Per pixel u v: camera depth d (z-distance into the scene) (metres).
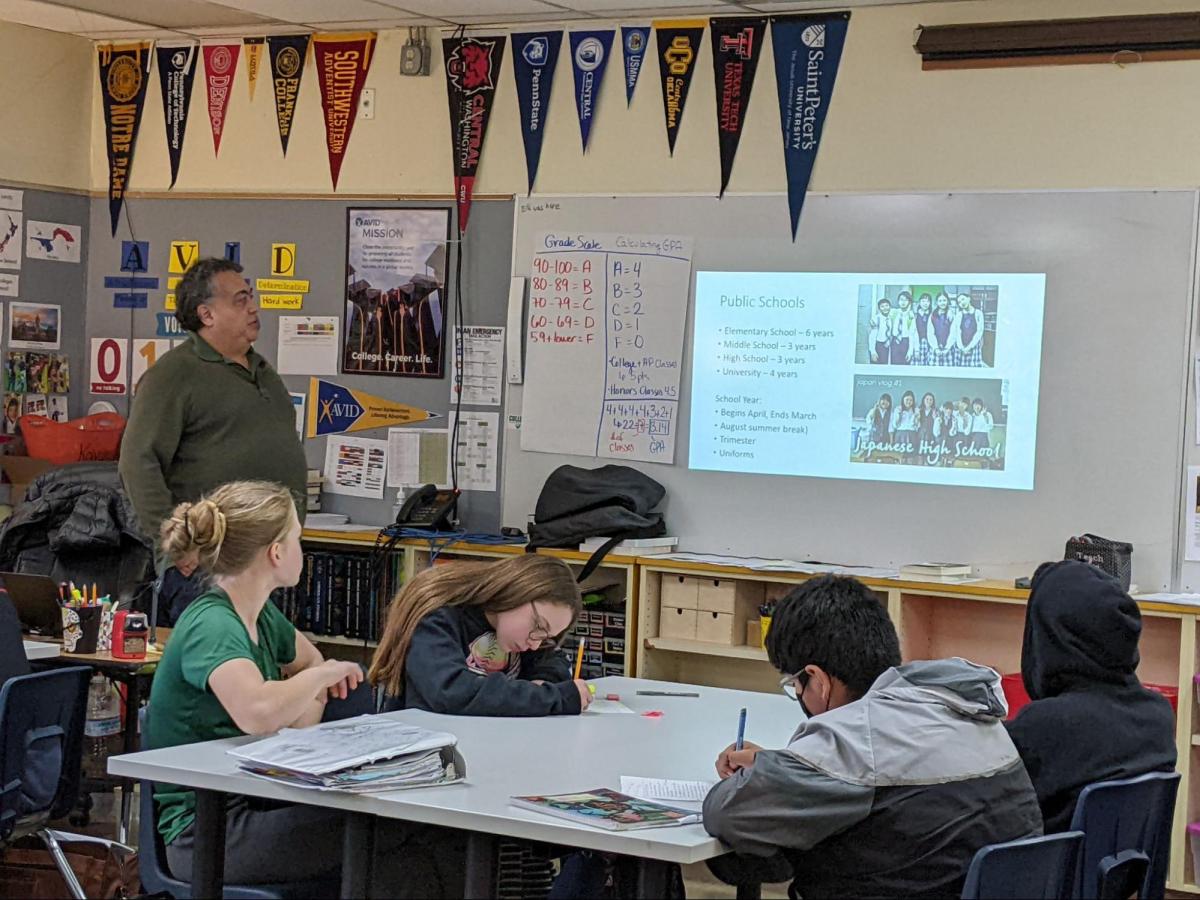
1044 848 2.39
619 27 5.86
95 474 5.43
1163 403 5.06
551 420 5.99
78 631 4.41
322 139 6.43
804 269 5.59
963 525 5.36
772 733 3.32
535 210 6.02
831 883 2.49
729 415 5.71
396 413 6.30
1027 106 5.23
